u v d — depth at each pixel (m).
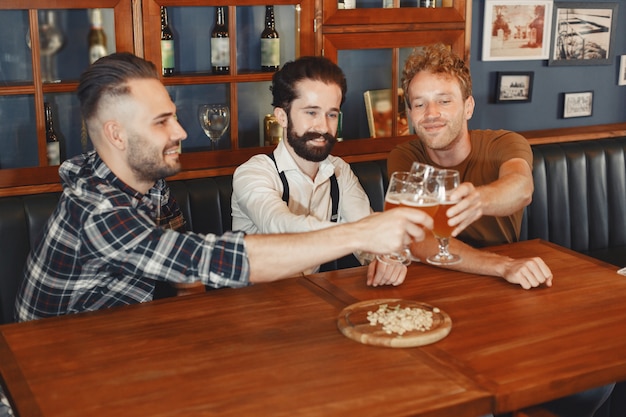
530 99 3.67
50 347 1.53
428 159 2.47
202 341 1.54
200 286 2.05
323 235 1.65
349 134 3.08
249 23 2.84
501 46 3.54
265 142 2.96
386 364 1.42
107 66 1.79
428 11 3.14
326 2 2.93
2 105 2.52
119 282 1.87
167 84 2.73
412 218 1.60
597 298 1.76
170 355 1.48
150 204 1.95
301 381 1.36
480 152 2.40
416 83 2.27
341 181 2.37
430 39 3.17
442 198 1.63
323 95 2.11
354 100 3.07
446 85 2.25
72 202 1.76
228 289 1.85
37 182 2.60
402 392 1.31
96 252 1.72
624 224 3.44
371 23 3.03
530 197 2.13
